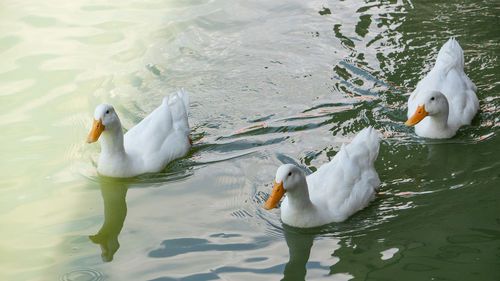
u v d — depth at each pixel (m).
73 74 5.57
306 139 5.13
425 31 5.81
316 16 6.05
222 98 5.42
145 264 4.55
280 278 4.48
